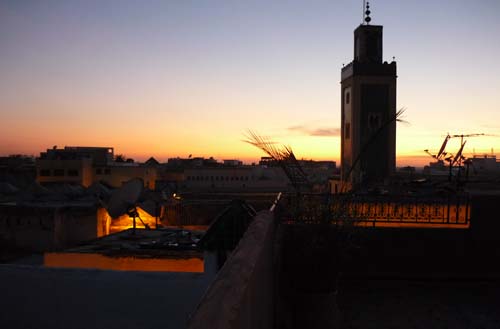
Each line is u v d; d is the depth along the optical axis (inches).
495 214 279.4
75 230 1104.8
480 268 279.7
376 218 295.0
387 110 1551.4
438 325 214.2
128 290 187.9
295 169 227.0
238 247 114.1
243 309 73.3
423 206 295.1
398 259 281.1
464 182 591.2
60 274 207.3
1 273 206.8
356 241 275.7
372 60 1567.4
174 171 2965.1
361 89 1556.3
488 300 249.1
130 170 2586.1
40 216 1069.1
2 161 3206.2
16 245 1063.0
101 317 160.2
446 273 279.6
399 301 247.0
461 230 281.1
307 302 203.6
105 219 1163.9
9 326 152.3
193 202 1267.2
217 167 2893.7
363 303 243.8
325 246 205.5
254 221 159.3
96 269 217.5
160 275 210.2
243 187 2699.3
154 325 154.6
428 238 281.1
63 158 2632.9
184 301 177.2
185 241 600.1
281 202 230.8
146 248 562.6
